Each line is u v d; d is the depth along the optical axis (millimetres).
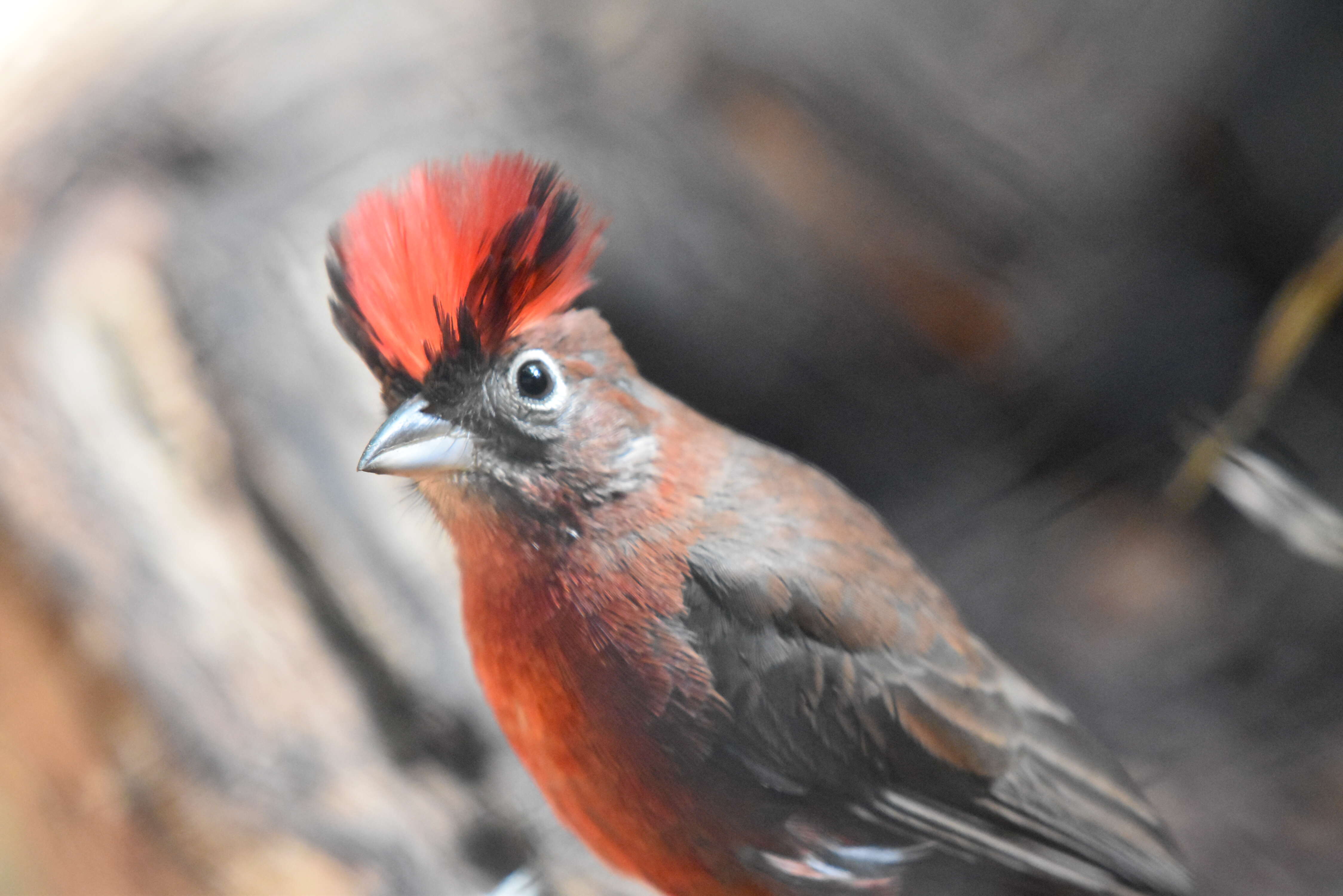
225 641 1553
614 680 1505
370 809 1542
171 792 1544
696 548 1510
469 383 1502
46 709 1555
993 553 1602
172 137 1584
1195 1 1602
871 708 1513
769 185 1591
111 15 1597
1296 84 1601
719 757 1508
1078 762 1524
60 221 1576
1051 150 1597
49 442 1560
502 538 1505
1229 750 1579
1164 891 1525
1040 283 1598
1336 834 1565
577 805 1511
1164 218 1600
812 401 1601
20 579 1555
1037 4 1599
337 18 1592
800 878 1515
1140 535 1602
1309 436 1588
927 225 1595
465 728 1550
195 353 1569
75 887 1562
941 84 1594
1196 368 1595
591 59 1591
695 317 1594
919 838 1519
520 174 1505
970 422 1602
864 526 1521
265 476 1563
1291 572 1598
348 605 1558
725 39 1592
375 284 1504
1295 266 1598
